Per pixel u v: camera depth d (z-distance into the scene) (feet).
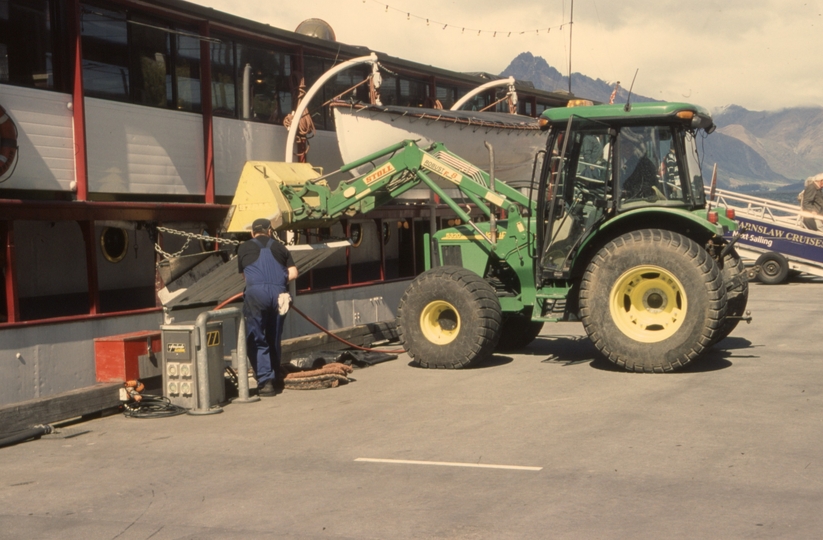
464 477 18.93
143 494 19.08
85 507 18.34
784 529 14.82
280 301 30.99
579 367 33.45
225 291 37.14
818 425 22.29
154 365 30.35
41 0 30.76
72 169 31.55
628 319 31.94
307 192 38.86
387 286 49.47
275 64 43.27
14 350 28.30
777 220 69.87
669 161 33.45
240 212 37.78
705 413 24.12
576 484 17.98
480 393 28.94
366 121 44.09
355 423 25.30
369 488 18.49
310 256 40.24
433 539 15.14
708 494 16.93
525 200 36.42
